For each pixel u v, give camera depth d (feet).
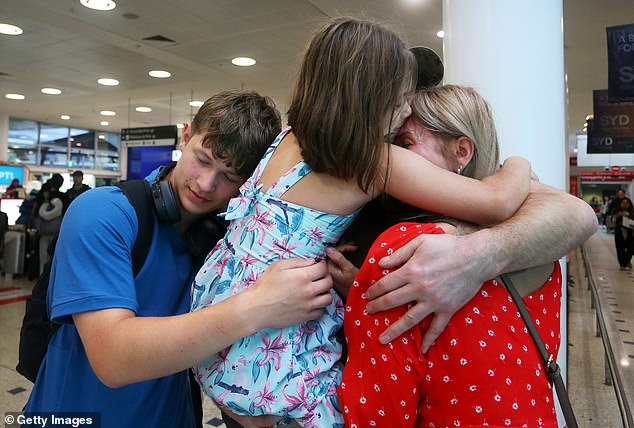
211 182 3.34
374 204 3.13
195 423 4.24
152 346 2.55
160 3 14.62
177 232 3.70
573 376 11.42
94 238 3.01
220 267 3.04
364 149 2.42
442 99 2.91
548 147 5.74
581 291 21.91
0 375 10.75
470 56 5.93
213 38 17.71
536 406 2.30
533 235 2.52
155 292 3.53
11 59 21.33
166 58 20.47
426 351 2.38
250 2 14.29
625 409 5.54
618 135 24.44
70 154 49.62
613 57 13.93
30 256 22.31
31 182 43.01
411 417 2.41
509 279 2.53
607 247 43.91
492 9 5.81
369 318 2.53
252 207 2.92
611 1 14.24
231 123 3.30
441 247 2.37
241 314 2.51
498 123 5.71
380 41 2.48
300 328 2.78
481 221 2.65
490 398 2.23
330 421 2.62
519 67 5.70
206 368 2.88
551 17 5.85
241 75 23.17
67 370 3.41
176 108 33.65
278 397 2.59
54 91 28.66
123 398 3.43
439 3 13.62
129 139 31.68
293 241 2.74
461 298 2.32
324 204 2.71
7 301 18.03
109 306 2.84
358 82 2.39
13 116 42.29
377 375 2.45
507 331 2.35
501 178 2.80
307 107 2.52
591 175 69.67
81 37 17.98
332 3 13.92
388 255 2.53
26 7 15.12
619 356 12.03
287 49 18.75
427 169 2.60
